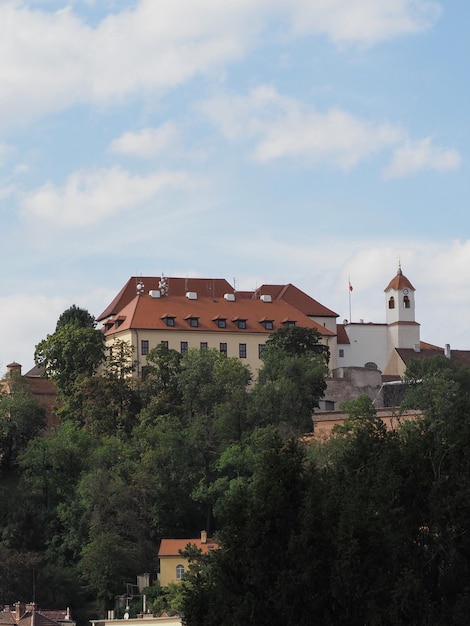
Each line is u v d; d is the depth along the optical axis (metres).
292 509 98.44
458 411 105.88
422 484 100.00
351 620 94.12
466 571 96.12
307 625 94.00
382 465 101.44
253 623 94.25
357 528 94.62
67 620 180.88
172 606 174.25
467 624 92.06
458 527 96.88
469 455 99.88
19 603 178.88
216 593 97.88
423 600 92.50
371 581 93.81
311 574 94.38
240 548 97.56
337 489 100.94
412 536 97.50
